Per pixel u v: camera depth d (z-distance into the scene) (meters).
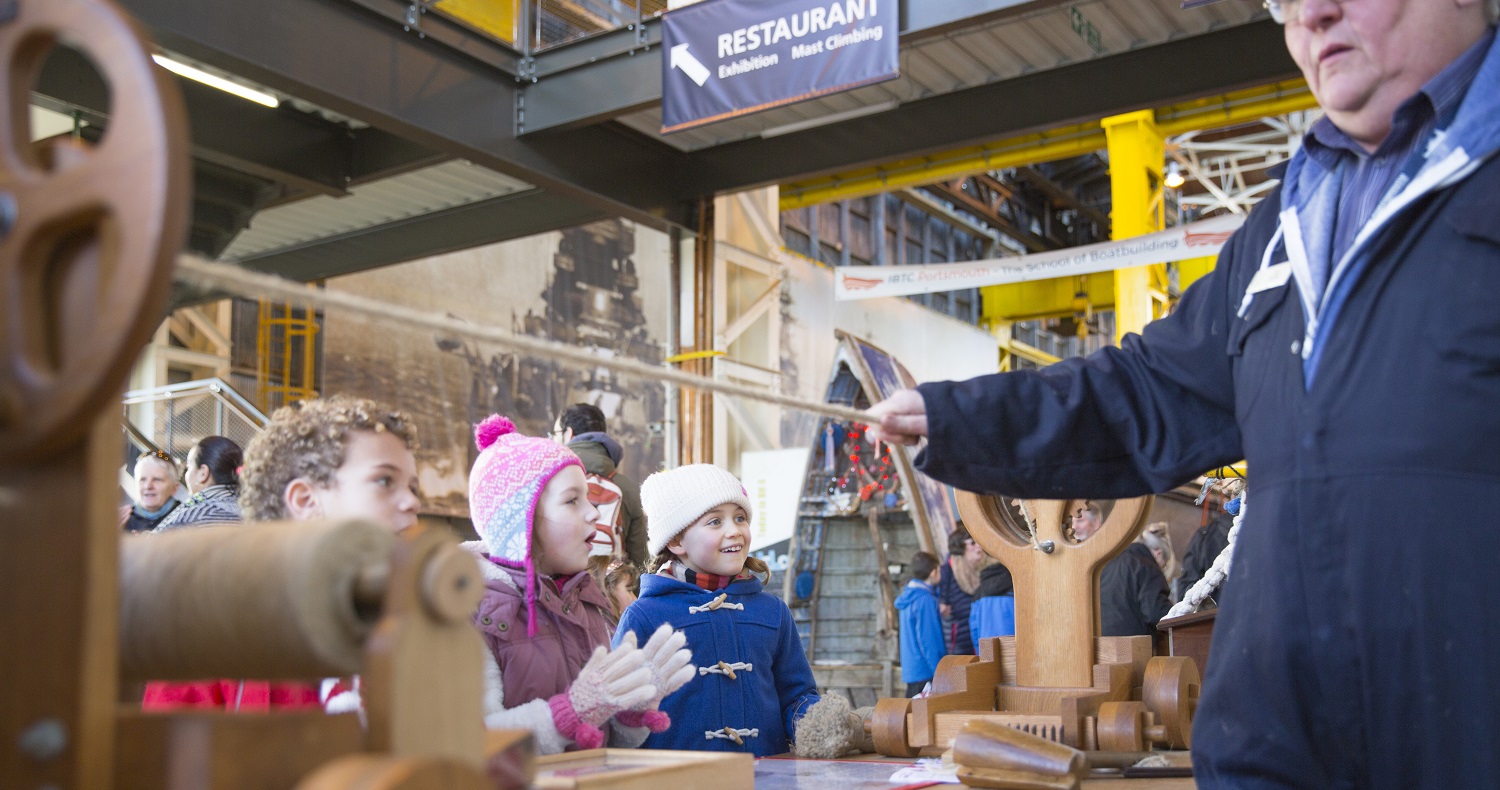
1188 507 7.60
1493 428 0.97
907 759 1.83
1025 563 1.94
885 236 15.78
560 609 1.89
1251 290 1.19
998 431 1.31
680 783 1.12
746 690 2.21
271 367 9.47
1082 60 7.79
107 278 0.64
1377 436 1.01
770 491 9.92
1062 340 20.64
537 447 1.92
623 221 12.22
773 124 8.67
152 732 0.65
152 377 8.75
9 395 0.64
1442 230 1.02
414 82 6.91
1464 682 0.95
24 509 0.67
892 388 10.02
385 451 1.51
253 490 1.51
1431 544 0.97
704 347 9.33
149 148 0.63
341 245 9.48
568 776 1.11
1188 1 5.72
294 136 7.50
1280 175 1.28
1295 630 1.03
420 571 0.73
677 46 6.88
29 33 0.67
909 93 8.23
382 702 0.70
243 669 0.76
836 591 9.62
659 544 2.32
